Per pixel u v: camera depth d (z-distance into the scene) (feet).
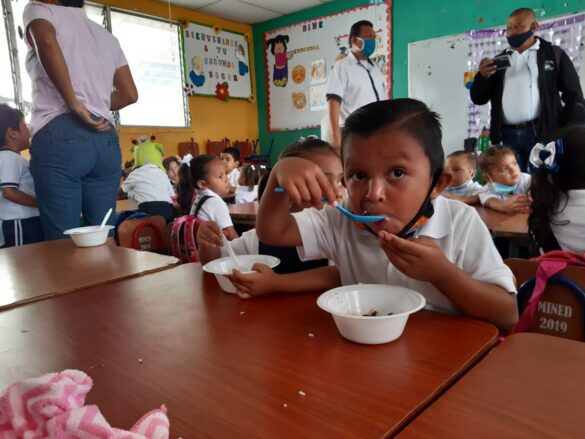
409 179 2.13
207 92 17.60
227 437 1.22
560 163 4.60
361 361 1.64
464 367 1.59
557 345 1.69
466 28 14.01
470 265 2.57
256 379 1.54
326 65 17.29
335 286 2.78
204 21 17.31
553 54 10.24
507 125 10.94
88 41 6.65
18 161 7.78
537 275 3.12
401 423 1.26
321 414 1.31
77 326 2.17
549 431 1.19
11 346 1.97
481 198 7.72
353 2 16.15
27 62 6.43
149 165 10.80
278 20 18.28
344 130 2.31
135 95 7.77
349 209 2.42
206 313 2.25
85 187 6.90
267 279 2.48
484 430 1.20
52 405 1.03
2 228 7.88
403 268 2.09
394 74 15.64
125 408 1.40
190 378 1.57
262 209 2.82
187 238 5.77
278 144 19.38
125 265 3.49
